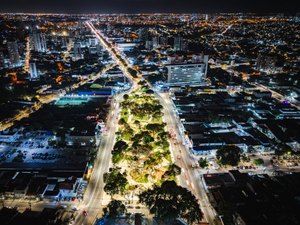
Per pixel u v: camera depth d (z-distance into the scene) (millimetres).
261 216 171625
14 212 175250
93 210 188875
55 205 192250
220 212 174500
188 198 180125
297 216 173625
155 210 174625
